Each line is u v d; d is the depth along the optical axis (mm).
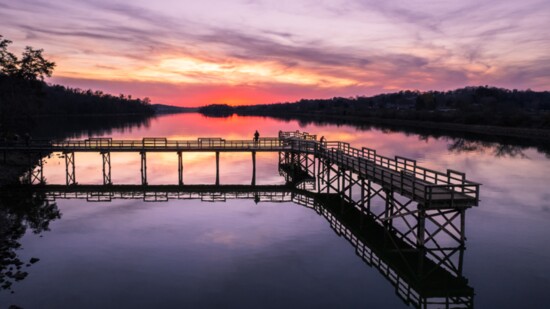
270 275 17281
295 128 111438
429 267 17875
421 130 100688
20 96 58562
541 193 31406
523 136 81688
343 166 26266
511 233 22219
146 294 15609
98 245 20625
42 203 28828
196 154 59969
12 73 56781
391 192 20562
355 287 16203
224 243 20953
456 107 145875
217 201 29500
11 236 21906
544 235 21844
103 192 32125
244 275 17297
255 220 24922
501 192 31766
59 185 34594
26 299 15156
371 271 17625
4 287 16031
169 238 21688
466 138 78000
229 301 15102
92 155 56656
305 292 15797
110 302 14977
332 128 110625
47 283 16453
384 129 105000
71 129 100500
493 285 16172
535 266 17875
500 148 61188
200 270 17750
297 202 29031
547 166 44438
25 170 41406
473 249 19906
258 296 15484
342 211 26016
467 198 17031
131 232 22609
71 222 24422
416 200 17594
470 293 15516
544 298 15102
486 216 25375
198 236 21984
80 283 16484
